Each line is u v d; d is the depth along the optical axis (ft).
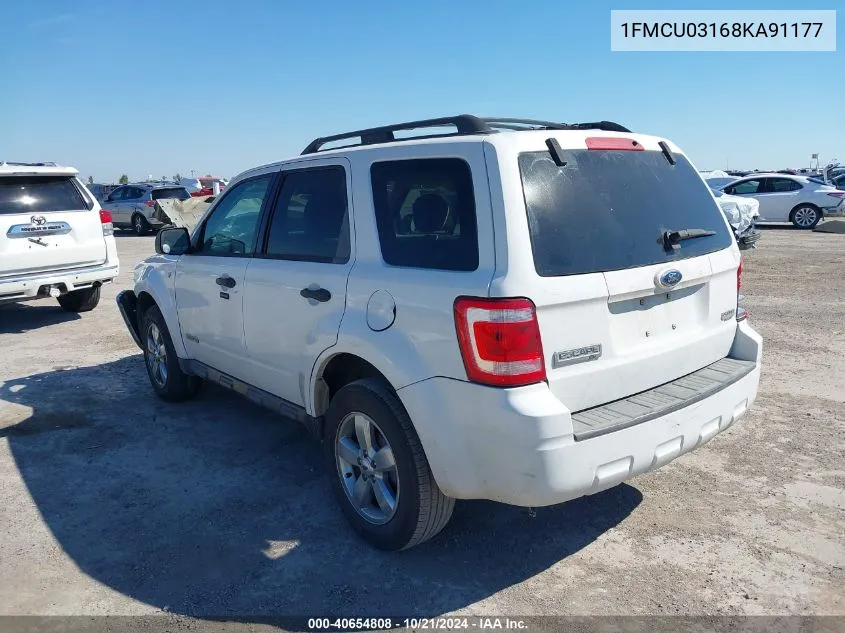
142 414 17.58
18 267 26.63
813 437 15.35
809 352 22.16
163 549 11.26
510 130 10.47
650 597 9.82
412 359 9.73
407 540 10.49
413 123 11.16
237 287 13.84
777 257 45.37
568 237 9.27
